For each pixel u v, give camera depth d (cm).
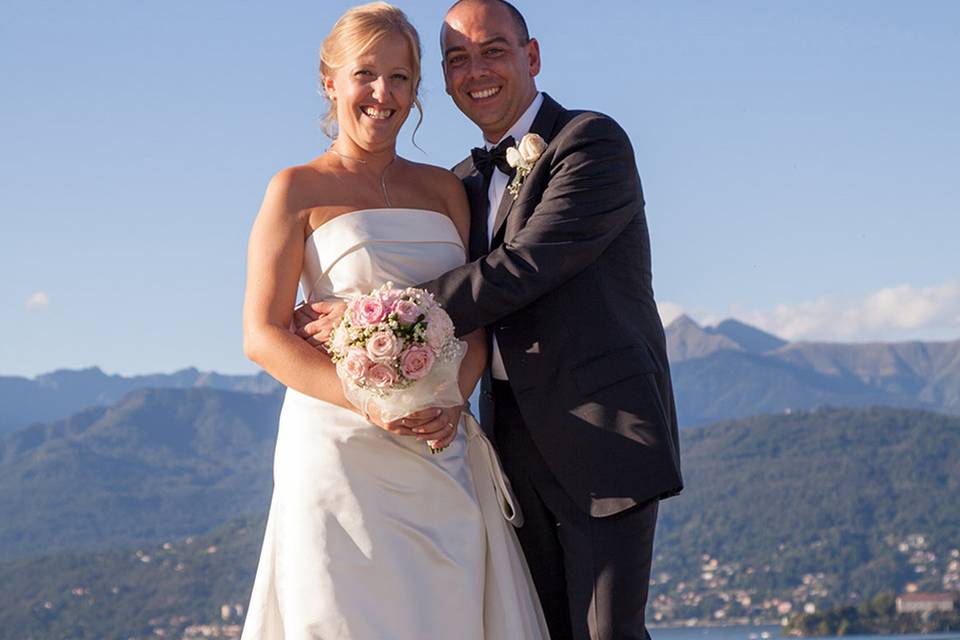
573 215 464
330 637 436
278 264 458
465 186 516
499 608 463
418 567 446
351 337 431
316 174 469
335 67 469
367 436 449
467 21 506
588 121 482
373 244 461
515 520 485
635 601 464
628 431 460
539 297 473
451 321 444
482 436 475
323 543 442
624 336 469
